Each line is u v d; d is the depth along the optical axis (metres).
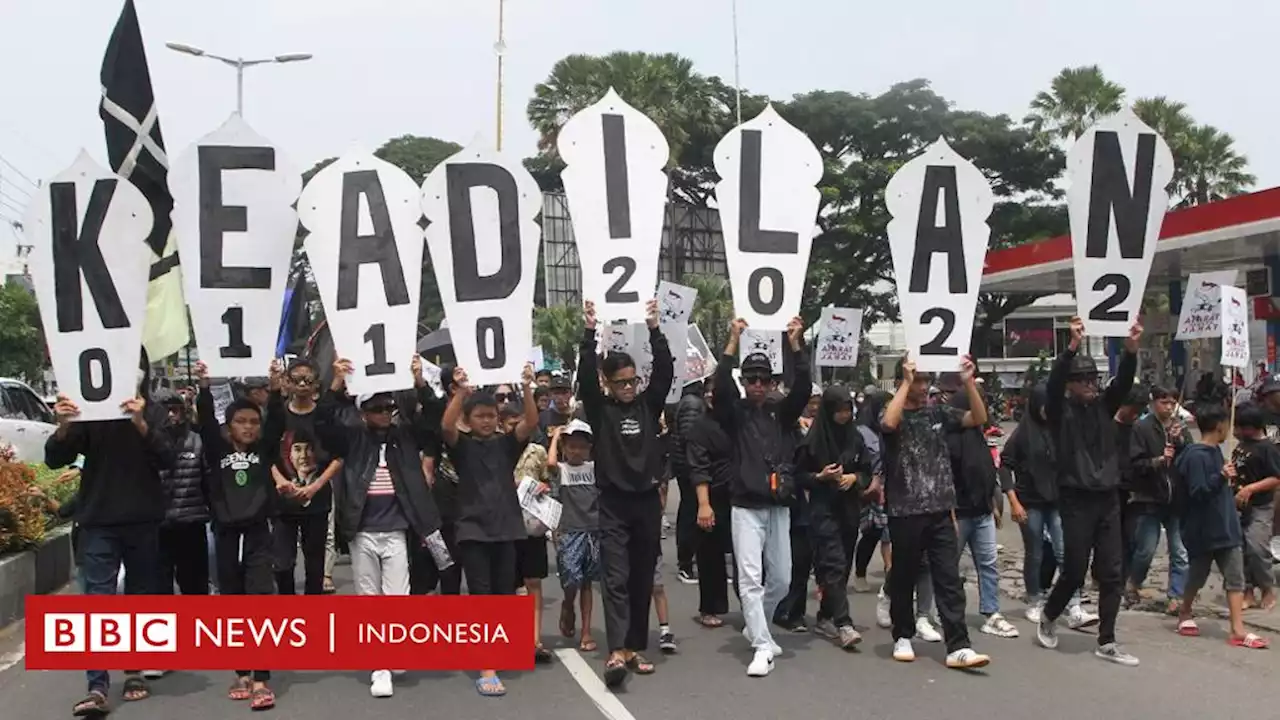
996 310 35.91
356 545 6.10
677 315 10.53
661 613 6.88
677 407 9.12
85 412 5.61
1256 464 7.62
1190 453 6.95
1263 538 7.68
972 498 7.19
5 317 29.53
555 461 8.48
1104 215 6.70
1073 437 6.45
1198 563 7.03
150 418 5.78
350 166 6.27
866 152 33.25
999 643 7.02
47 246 5.74
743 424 6.52
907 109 32.09
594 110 6.54
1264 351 19.14
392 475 6.13
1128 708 5.58
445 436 6.12
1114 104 32.69
